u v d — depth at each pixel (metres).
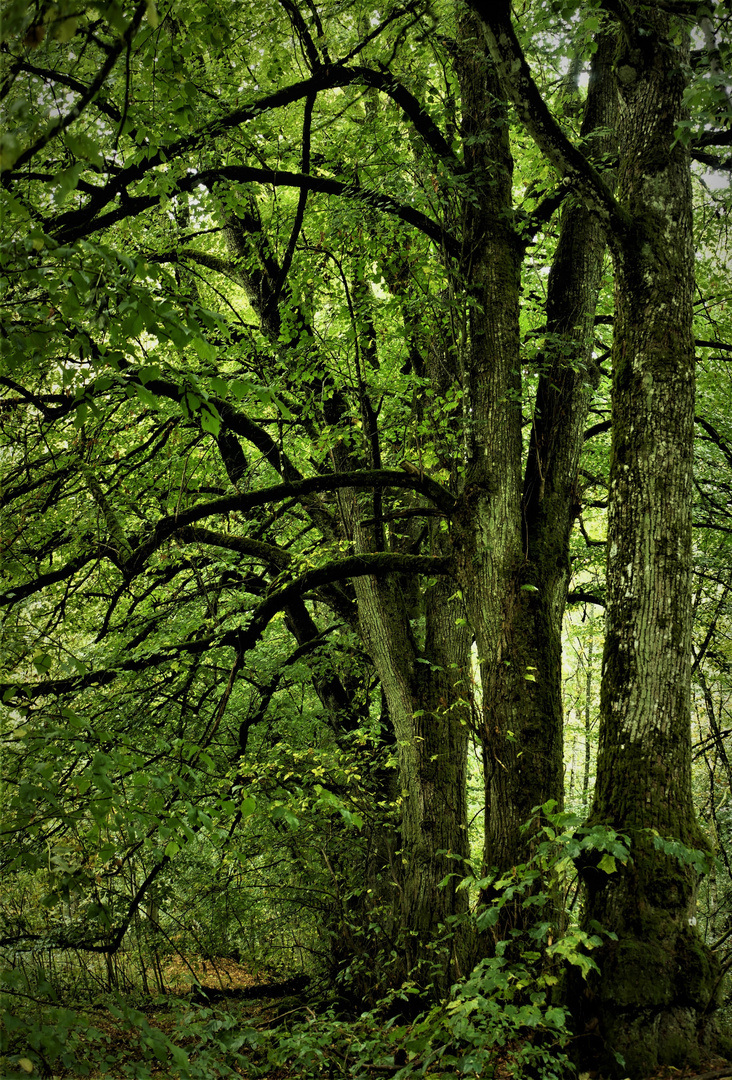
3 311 3.77
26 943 7.39
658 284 5.43
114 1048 4.88
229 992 11.12
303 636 10.95
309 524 11.77
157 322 3.34
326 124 8.70
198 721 10.40
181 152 7.03
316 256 8.50
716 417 11.05
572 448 7.34
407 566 7.36
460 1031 3.83
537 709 6.39
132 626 10.22
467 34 7.57
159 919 11.40
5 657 5.44
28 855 3.73
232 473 10.41
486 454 6.99
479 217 7.44
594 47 5.74
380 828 9.22
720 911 8.30
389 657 8.09
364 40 7.23
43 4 2.47
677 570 5.04
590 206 5.44
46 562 10.30
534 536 7.02
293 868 10.12
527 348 8.15
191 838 3.79
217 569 10.12
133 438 10.62
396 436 9.87
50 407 8.58
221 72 8.20
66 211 6.75
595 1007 4.30
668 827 4.59
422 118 7.62
